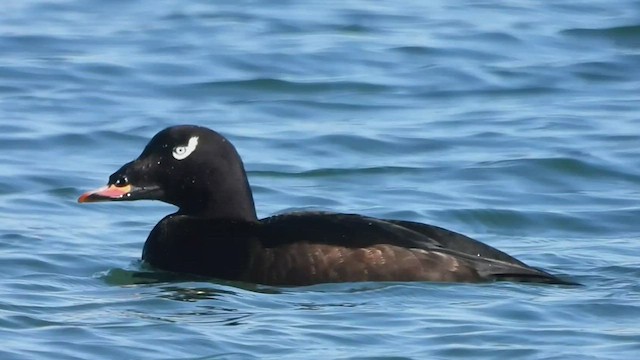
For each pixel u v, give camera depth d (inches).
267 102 771.4
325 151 689.6
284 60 832.3
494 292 459.5
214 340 414.6
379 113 756.0
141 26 900.6
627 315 442.6
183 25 902.4
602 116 743.7
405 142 701.3
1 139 693.3
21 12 930.7
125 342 411.8
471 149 692.7
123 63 822.5
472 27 898.1
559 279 475.2
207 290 468.8
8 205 595.5
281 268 474.3
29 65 816.9
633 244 551.5
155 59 831.7
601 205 613.6
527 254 532.7
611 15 925.8
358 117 748.0
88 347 407.8
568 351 409.7
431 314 439.2
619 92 789.2
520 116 745.0
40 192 616.4
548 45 864.3
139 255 523.5
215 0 968.3
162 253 499.2
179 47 854.5
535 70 820.0
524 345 414.3
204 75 809.5
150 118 735.7
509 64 830.5
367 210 599.2
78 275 495.8
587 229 581.6
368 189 633.6
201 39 871.7
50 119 729.0
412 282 466.0
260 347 409.7
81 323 429.1
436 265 468.1
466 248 482.0
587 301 451.2
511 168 658.8
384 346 412.2
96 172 650.8
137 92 784.3
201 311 444.5
